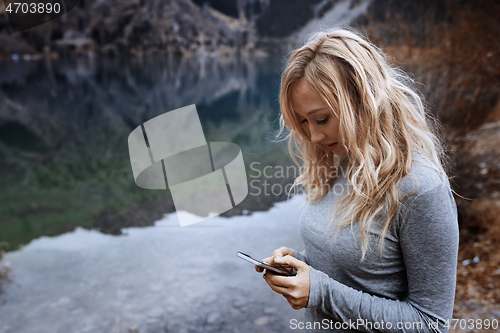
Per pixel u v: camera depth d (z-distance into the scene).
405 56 3.42
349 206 0.74
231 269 3.36
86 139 10.87
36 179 7.59
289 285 0.73
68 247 4.21
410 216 0.65
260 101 11.45
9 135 11.29
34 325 2.71
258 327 2.50
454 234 0.64
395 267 0.73
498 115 3.67
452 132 3.32
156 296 3.00
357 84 0.67
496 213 3.07
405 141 0.68
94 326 2.65
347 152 0.78
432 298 0.66
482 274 2.48
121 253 3.91
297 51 0.75
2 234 4.80
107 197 6.17
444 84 3.35
